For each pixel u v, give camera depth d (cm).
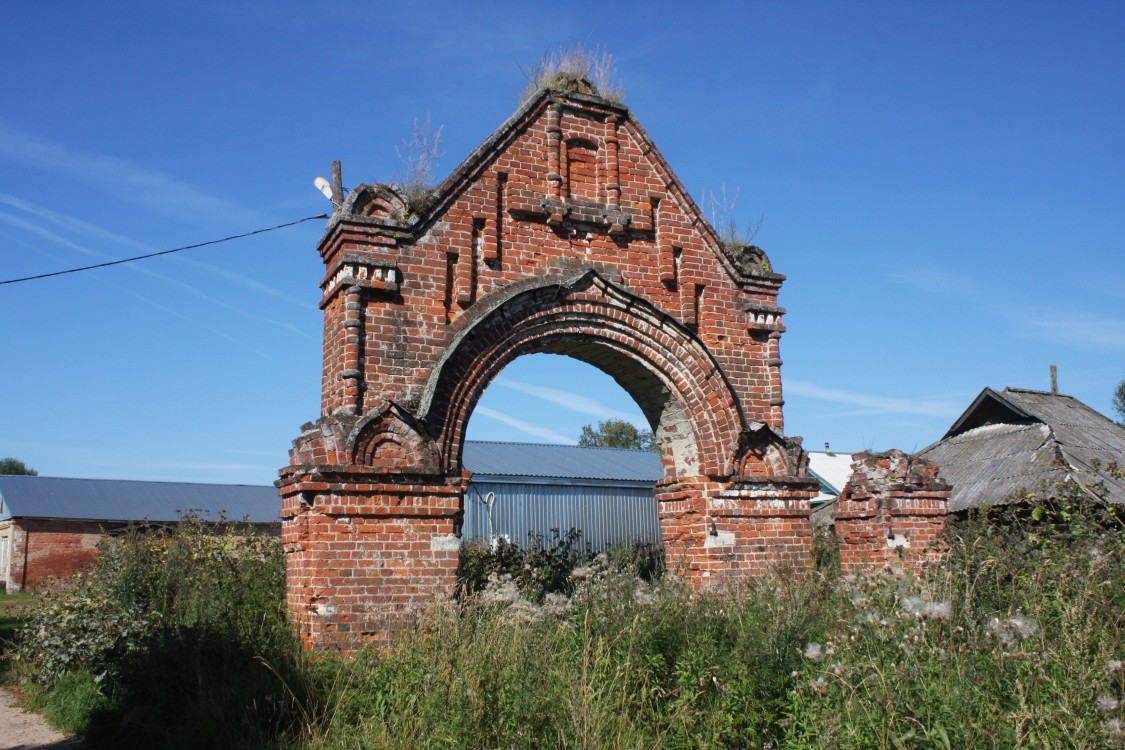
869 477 1480
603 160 1444
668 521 1450
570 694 771
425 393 1213
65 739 1003
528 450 3123
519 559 1934
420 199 1282
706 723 766
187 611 1212
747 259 1527
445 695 786
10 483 4884
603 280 1370
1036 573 864
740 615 969
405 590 1158
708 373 1422
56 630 1221
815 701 691
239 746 819
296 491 1155
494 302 1302
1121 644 712
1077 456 2081
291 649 1045
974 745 594
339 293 1238
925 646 678
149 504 5056
